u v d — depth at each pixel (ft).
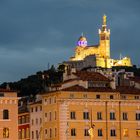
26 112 625.41
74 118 541.34
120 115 556.92
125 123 557.74
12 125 499.92
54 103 552.82
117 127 554.05
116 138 551.18
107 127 549.54
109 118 552.00
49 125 562.66
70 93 544.62
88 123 544.21
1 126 495.82
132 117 562.25
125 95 563.48
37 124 595.47
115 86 575.79
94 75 578.25
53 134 552.82
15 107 503.61
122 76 615.16
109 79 576.61
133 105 564.30
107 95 555.28
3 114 497.87
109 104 554.05
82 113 543.80
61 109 539.70
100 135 545.44
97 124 545.85
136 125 562.66
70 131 538.06
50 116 561.84
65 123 538.47
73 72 582.35
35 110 602.03
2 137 494.18
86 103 545.85
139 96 568.82
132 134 560.61
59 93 542.98
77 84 558.97
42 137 576.20
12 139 497.87
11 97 502.38
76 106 543.39
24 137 626.64
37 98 619.67
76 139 538.88
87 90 549.95
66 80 581.53
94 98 549.13
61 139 538.06
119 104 557.74
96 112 548.31
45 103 573.33
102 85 566.77
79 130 541.34
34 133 602.03
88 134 543.39
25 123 627.05
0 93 499.92
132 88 585.63
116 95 558.15
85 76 570.87
